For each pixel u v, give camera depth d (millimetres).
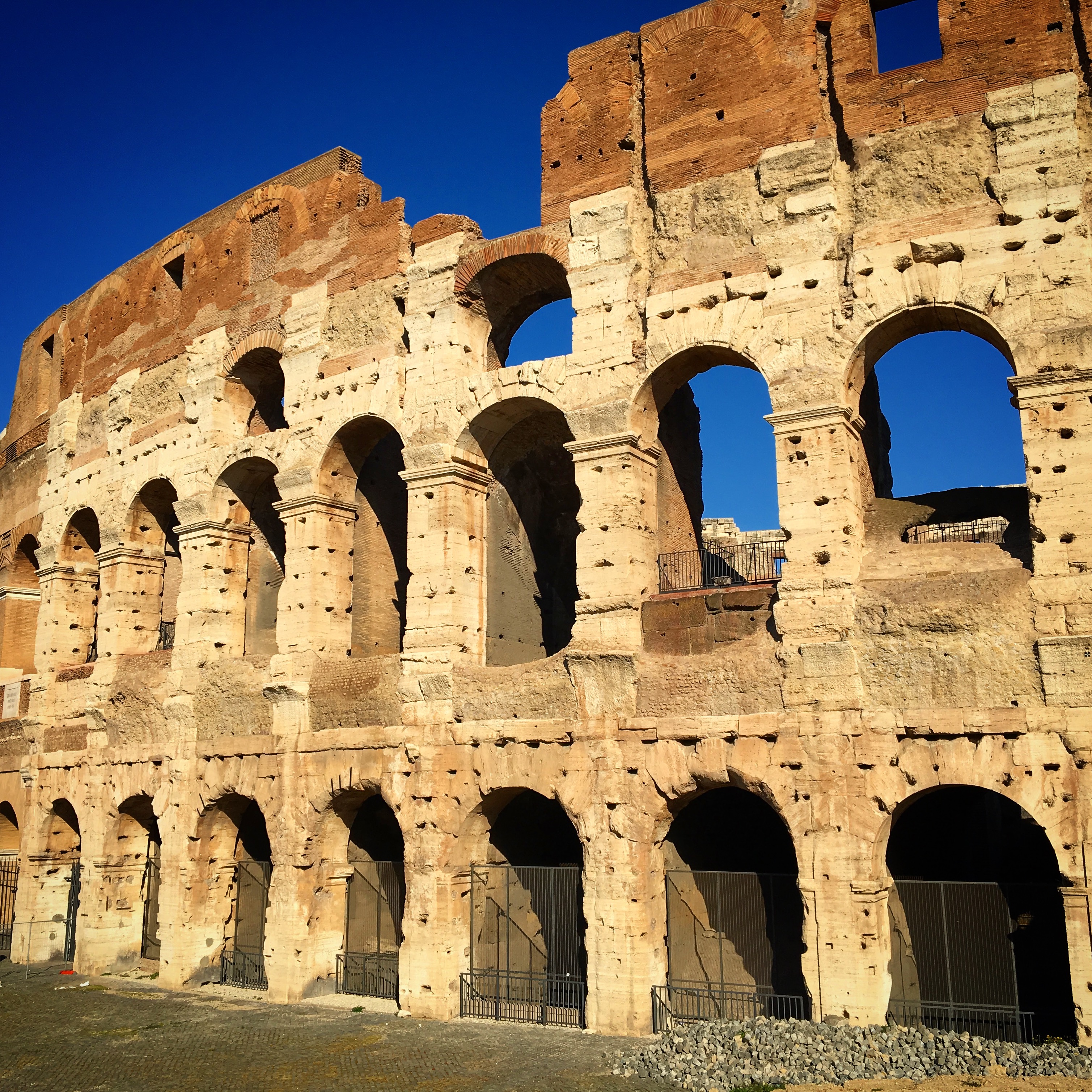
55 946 49250
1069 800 26312
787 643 29812
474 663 36250
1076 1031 25641
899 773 28125
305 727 38312
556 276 38031
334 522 40500
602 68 36188
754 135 33062
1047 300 28359
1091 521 27156
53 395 56844
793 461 30719
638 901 31016
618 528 33031
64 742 49562
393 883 38594
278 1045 31016
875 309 30266
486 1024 32656
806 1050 25969
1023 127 29391
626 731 31828
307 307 41656
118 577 48219
